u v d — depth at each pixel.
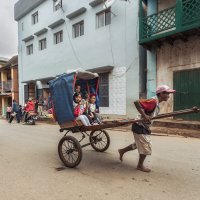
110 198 3.95
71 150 5.70
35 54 22.95
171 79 12.47
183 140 8.52
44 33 21.64
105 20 16.02
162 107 12.79
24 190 4.37
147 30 12.53
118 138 9.28
